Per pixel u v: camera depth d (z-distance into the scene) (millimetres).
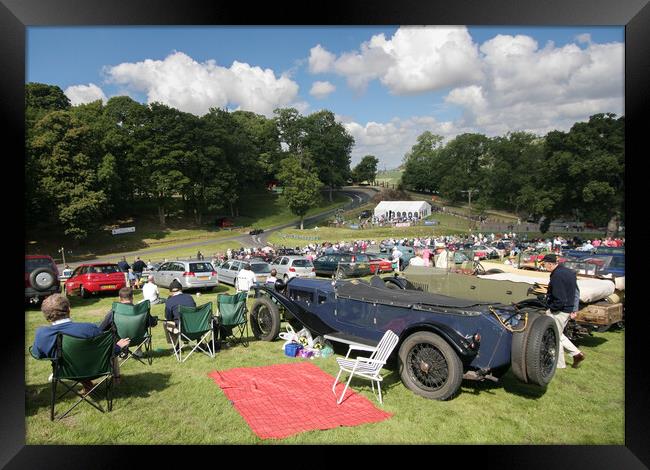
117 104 72875
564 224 56625
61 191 47844
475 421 4965
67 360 4742
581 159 53594
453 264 11227
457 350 5281
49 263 12938
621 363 7043
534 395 5719
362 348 5719
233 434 4613
